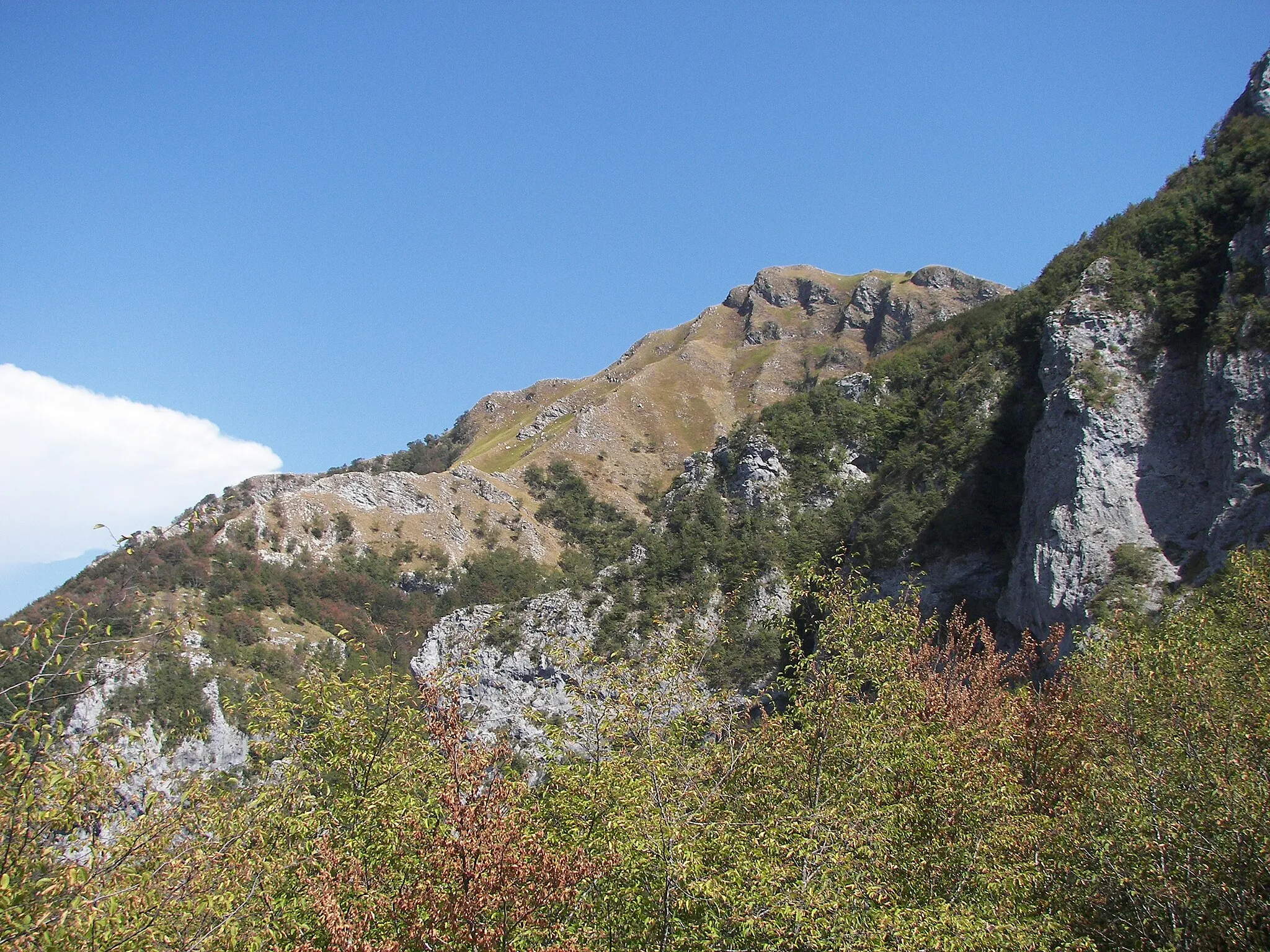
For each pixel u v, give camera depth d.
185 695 49.56
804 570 24.50
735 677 47.28
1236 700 20.19
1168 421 48.44
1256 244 48.22
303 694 21.44
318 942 14.99
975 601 53.91
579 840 16.88
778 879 14.65
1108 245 65.38
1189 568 43.28
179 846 15.69
